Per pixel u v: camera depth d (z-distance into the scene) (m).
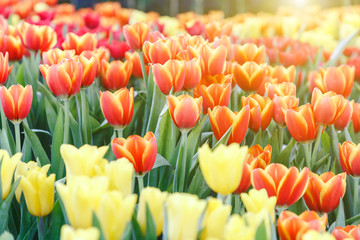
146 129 1.72
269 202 1.24
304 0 7.77
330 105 1.49
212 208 1.22
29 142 1.64
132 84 2.11
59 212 1.37
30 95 1.53
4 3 3.69
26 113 1.54
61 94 1.54
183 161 1.47
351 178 1.60
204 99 1.55
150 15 4.19
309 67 2.50
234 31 3.96
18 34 1.96
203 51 1.64
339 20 4.62
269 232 1.20
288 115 1.49
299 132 1.50
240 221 1.15
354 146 1.48
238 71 1.67
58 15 3.79
